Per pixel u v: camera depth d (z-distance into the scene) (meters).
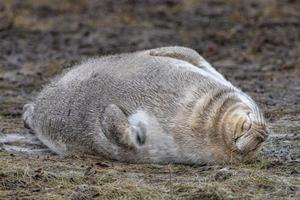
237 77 42.78
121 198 23.80
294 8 61.59
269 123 32.62
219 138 26.38
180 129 26.84
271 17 59.38
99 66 30.52
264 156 27.97
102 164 27.38
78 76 30.66
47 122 30.56
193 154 26.84
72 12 62.12
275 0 63.09
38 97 32.09
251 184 24.66
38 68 46.25
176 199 23.59
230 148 26.30
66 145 29.72
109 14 61.59
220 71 44.53
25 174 25.42
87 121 28.84
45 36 55.44
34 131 31.97
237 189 24.34
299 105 35.84
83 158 28.48
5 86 41.75
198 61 30.56
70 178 25.41
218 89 27.27
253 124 26.02
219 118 26.47
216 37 54.44
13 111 36.34
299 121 32.88
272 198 23.61
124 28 57.72
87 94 29.36
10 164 26.42
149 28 57.62
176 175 26.11
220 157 26.61
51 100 30.84
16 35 55.53
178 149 26.98
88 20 59.91
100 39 54.53
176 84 27.73
